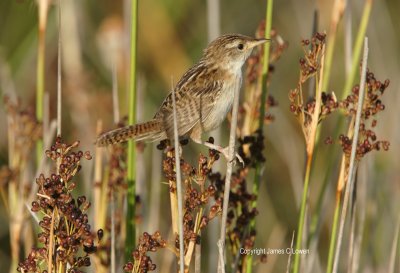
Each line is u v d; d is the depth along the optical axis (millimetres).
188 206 9367
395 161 15633
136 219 11938
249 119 11438
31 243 12391
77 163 8781
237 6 19406
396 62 17812
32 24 17266
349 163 9938
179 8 18703
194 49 18703
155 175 13750
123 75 16891
